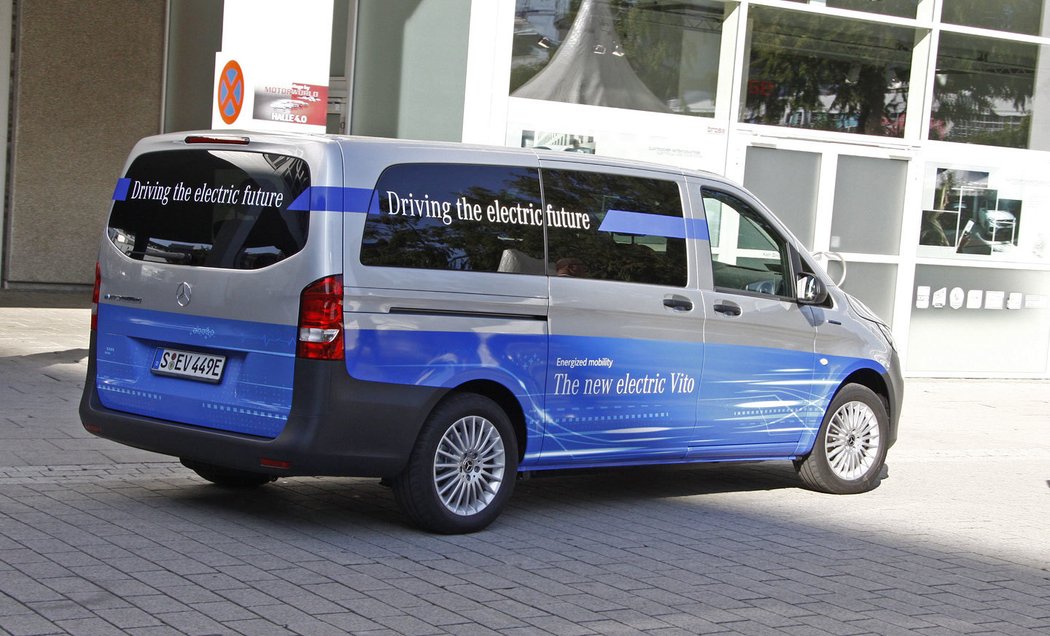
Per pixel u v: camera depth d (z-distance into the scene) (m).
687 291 7.77
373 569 5.99
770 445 8.34
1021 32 15.85
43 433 8.52
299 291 6.28
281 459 6.29
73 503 6.89
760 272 8.27
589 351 7.28
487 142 12.77
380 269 6.44
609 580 6.11
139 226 7.00
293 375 6.28
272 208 6.46
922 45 15.27
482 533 6.92
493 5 12.63
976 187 15.73
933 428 12.21
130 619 4.96
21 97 16.34
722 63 14.19
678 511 7.93
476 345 6.77
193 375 6.66
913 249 15.37
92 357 7.16
